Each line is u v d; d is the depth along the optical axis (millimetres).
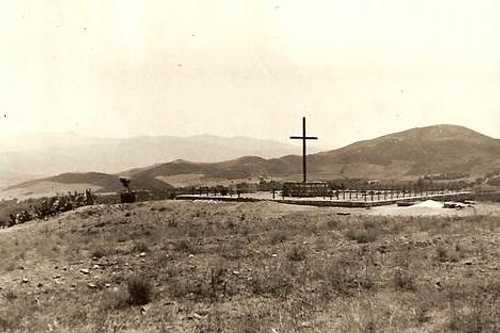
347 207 40438
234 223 31797
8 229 38406
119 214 38188
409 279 14719
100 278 18031
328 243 22938
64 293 16234
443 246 20031
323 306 13016
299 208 39156
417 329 10555
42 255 23344
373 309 12195
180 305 13977
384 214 34969
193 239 26234
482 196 52219
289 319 12047
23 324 12961
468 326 10242
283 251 21281
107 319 13055
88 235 29734
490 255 18000
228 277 16797
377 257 18781
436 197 49562
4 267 20500
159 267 19172
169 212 38281
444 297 12773
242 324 11789
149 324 12508
